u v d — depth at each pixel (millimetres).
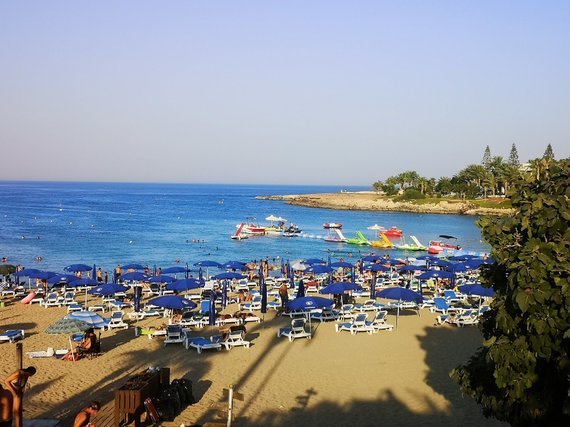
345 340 22328
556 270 8305
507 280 9719
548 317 8391
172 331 21594
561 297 8227
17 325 24953
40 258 51562
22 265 47469
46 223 91125
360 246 69688
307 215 129375
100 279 36344
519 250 9250
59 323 18969
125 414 13180
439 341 22062
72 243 64625
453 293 30266
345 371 18281
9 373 17812
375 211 144500
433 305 29109
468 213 128625
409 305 28672
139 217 111250
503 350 9156
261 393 16219
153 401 14023
